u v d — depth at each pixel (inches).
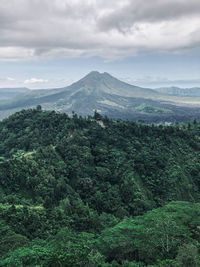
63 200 3432.6
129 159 4977.9
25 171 3846.0
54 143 5098.4
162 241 2055.9
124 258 2101.4
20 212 2903.5
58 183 3779.5
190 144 6058.1
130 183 4343.0
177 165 5068.9
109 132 5728.3
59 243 2151.8
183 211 2647.6
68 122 5777.6
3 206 2972.4
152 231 2172.7
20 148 5108.3
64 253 1721.2
